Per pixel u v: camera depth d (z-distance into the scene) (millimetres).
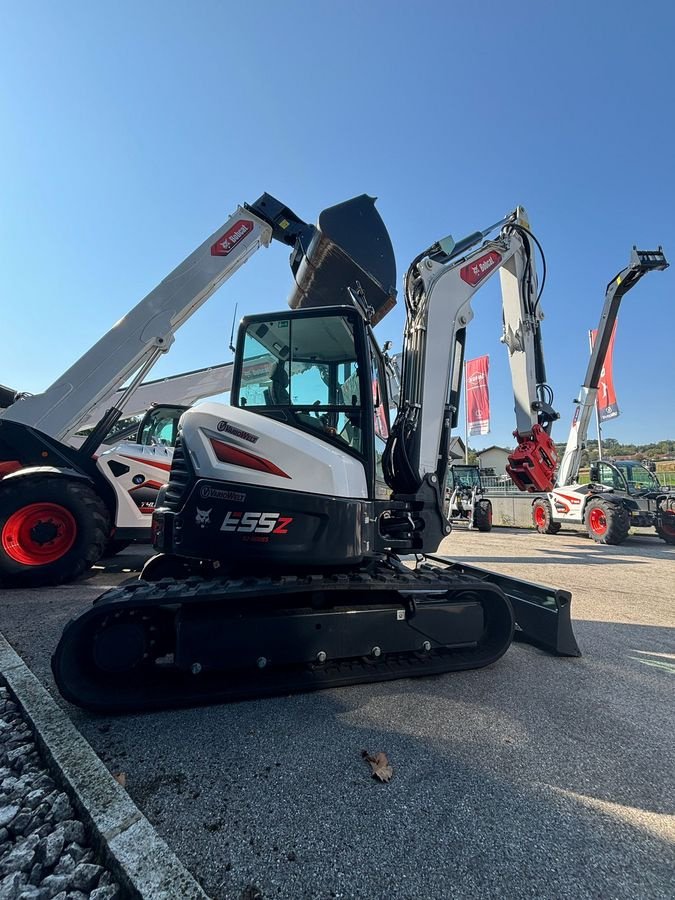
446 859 1327
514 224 4754
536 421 4887
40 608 3773
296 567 2607
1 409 6203
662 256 9680
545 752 1900
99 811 1403
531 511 13938
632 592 5086
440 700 2373
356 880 1246
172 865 1210
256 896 1187
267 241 5859
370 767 1765
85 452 5309
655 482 11953
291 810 1514
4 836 1367
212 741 1935
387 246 4637
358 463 2838
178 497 2609
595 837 1431
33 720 1923
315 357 3027
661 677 2734
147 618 2326
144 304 5398
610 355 17016
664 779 1739
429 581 2734
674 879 1281
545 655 3092
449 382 3740
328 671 2527
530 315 4961
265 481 2525
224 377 8922
